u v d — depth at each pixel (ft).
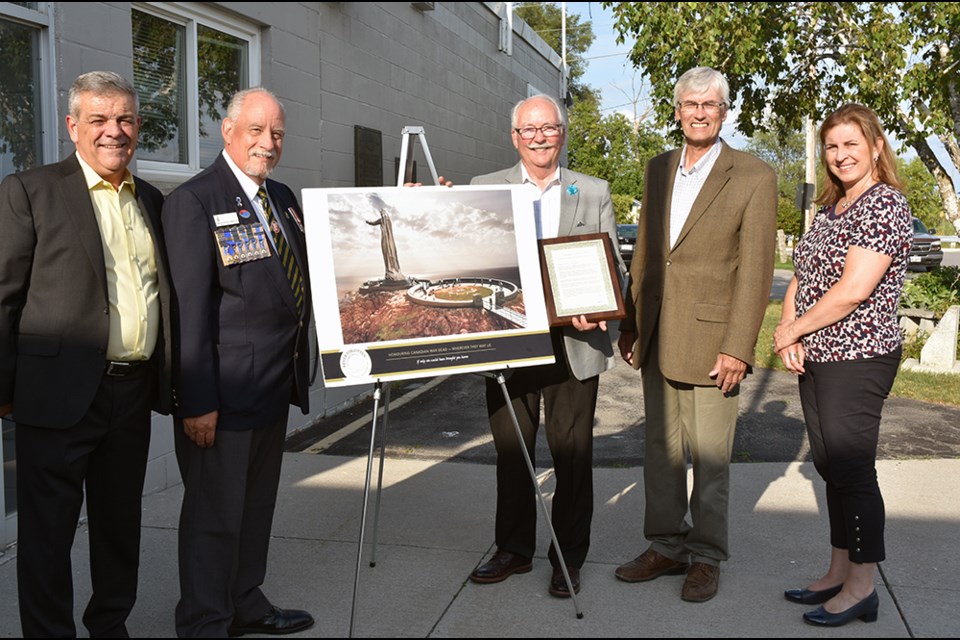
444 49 31.83
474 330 10.87
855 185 10.98
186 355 9.64
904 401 23.26
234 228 10.07
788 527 13.94
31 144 13.74
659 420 12.20
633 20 39.04
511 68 41.88
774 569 12.37
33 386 9.29
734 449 18.71
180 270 9.68
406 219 10.99
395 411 22.79
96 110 9.36
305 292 10.93
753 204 11.37
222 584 10.12
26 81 13.56
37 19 13.42
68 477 9.49
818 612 10.73
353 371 10.51
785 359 11.40
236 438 10.11
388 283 10.78
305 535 13.83
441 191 11.19
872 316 10.68
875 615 10.75
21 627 10.24
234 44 19.36
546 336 11.05
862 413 10.69
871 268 10.44
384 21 26.21
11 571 12.32
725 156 11.73
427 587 11.90
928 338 28.68
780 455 18.26
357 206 10.92
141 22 16.53
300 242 11.05
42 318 9.32
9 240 9.11
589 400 12.06
